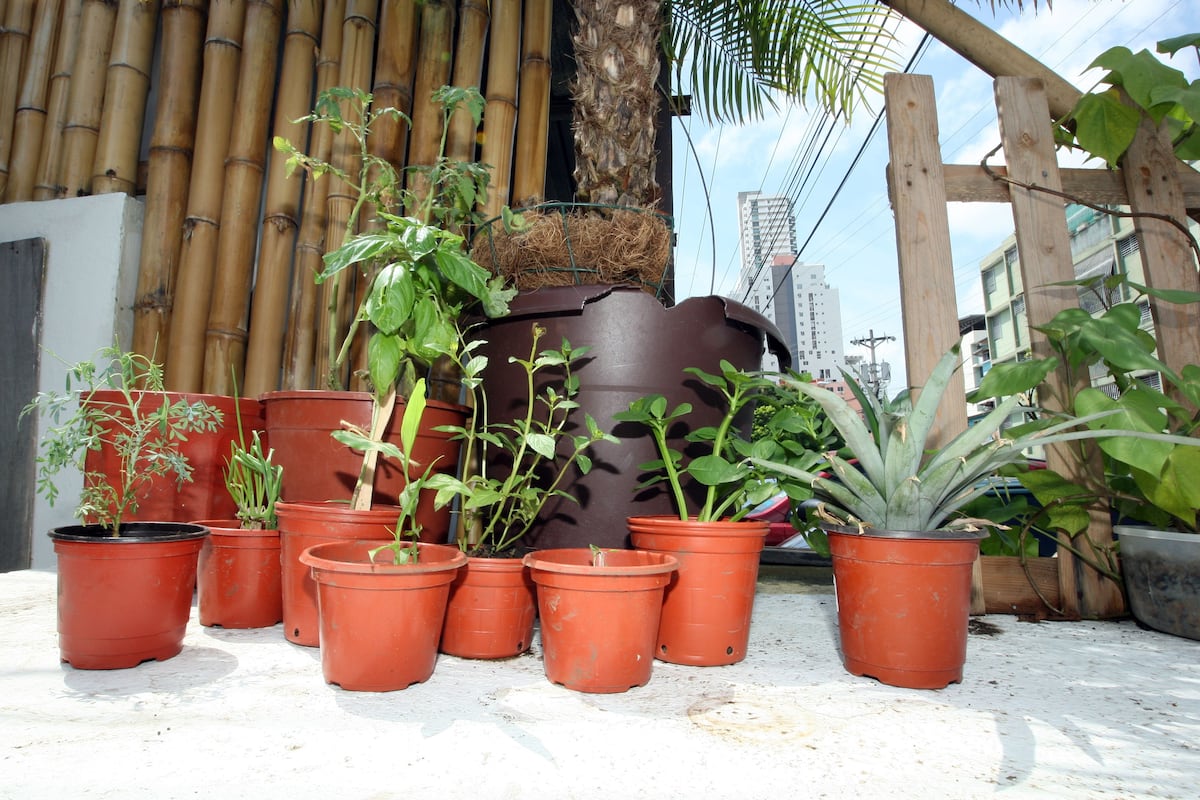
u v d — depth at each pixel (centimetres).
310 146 254
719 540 126
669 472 142
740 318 165
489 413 172
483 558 131
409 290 142
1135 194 187
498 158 240
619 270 176
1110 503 176
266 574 147
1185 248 186
